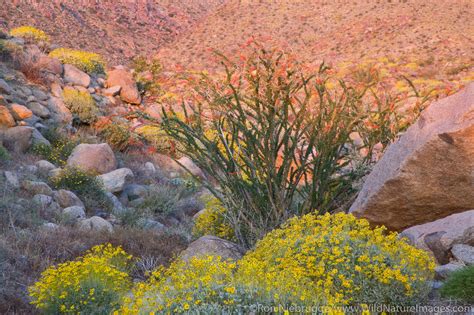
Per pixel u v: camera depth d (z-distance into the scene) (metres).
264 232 8.77
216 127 9.09
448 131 6.81
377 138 9.49
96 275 6.98
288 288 4.83
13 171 15.37
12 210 11.43
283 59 8.66
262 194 8.90
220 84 8.98
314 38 76.81
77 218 12.91
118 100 25.75
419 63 51.59
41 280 7.00
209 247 8.36
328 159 8.84
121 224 14.06
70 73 25.47
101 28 79.69
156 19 93.06
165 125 9.48
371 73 9.14
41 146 18.08
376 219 7.86
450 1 78.94
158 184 18.66
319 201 8.93
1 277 7.97
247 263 5.39
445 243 6.36
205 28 87.44
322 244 5.76
